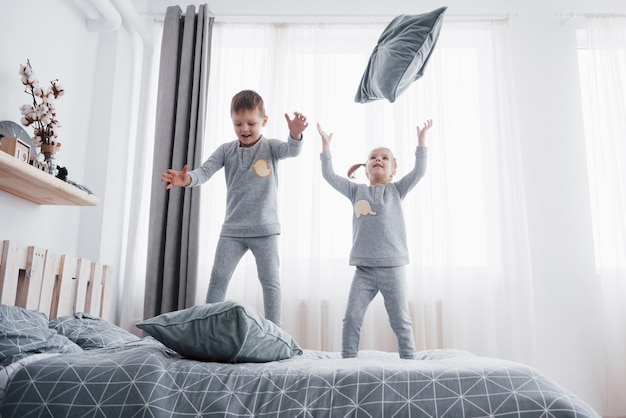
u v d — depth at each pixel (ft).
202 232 9.07
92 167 8.34
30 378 3.74
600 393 8.75
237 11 10.03
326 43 9.85
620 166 9.33
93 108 8.51
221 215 9.23
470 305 9.08
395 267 6.26
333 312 8.87
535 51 9.79
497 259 9.12
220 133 9.50
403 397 3.61
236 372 3.90
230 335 4.21
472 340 8.96
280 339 4.69
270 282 6.45
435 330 8.75
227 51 9.85
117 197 8.82
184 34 9.55
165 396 3.64
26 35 6.73
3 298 5.36
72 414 3.55
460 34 9.91
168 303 8.57
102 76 8.61
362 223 6.47
